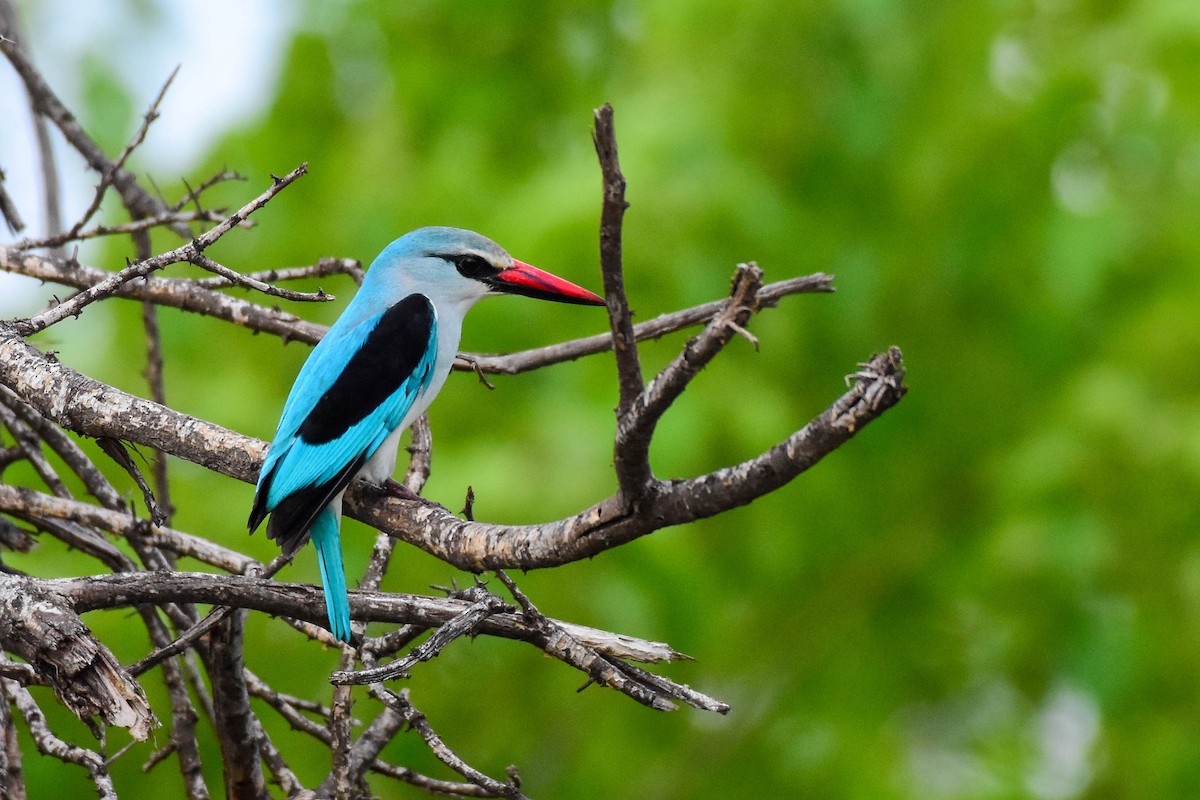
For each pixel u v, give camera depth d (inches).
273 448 268.1
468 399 439.8
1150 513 469.1
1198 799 464.4
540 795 484.1
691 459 424.8
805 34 458.0
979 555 494.9
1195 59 474.9
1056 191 489.4
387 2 489.7
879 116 467.5
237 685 257.6
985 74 489.7
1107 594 474.0
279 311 323.3
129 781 413.7
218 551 281.1
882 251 485.4
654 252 430.3
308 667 426.3
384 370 297.1
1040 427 489.7
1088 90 476.4
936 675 517.3
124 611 398.6
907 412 506.9
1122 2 501.0
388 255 329.7
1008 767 497.0
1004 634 499.2
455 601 236.5
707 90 453.1
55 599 215.3
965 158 486.3
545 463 415.8
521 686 461.7
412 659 207.6
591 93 486.0
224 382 451.8
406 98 482.6
